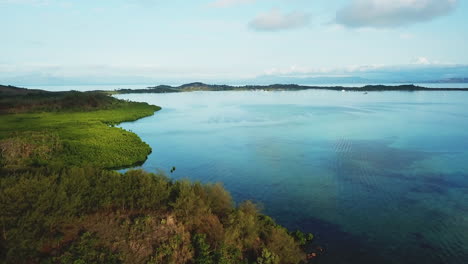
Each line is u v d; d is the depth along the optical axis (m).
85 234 17.38
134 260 16.98
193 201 21.16
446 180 36.41
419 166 42.09
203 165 44.03
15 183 19.12
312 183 35.78
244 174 39.53
